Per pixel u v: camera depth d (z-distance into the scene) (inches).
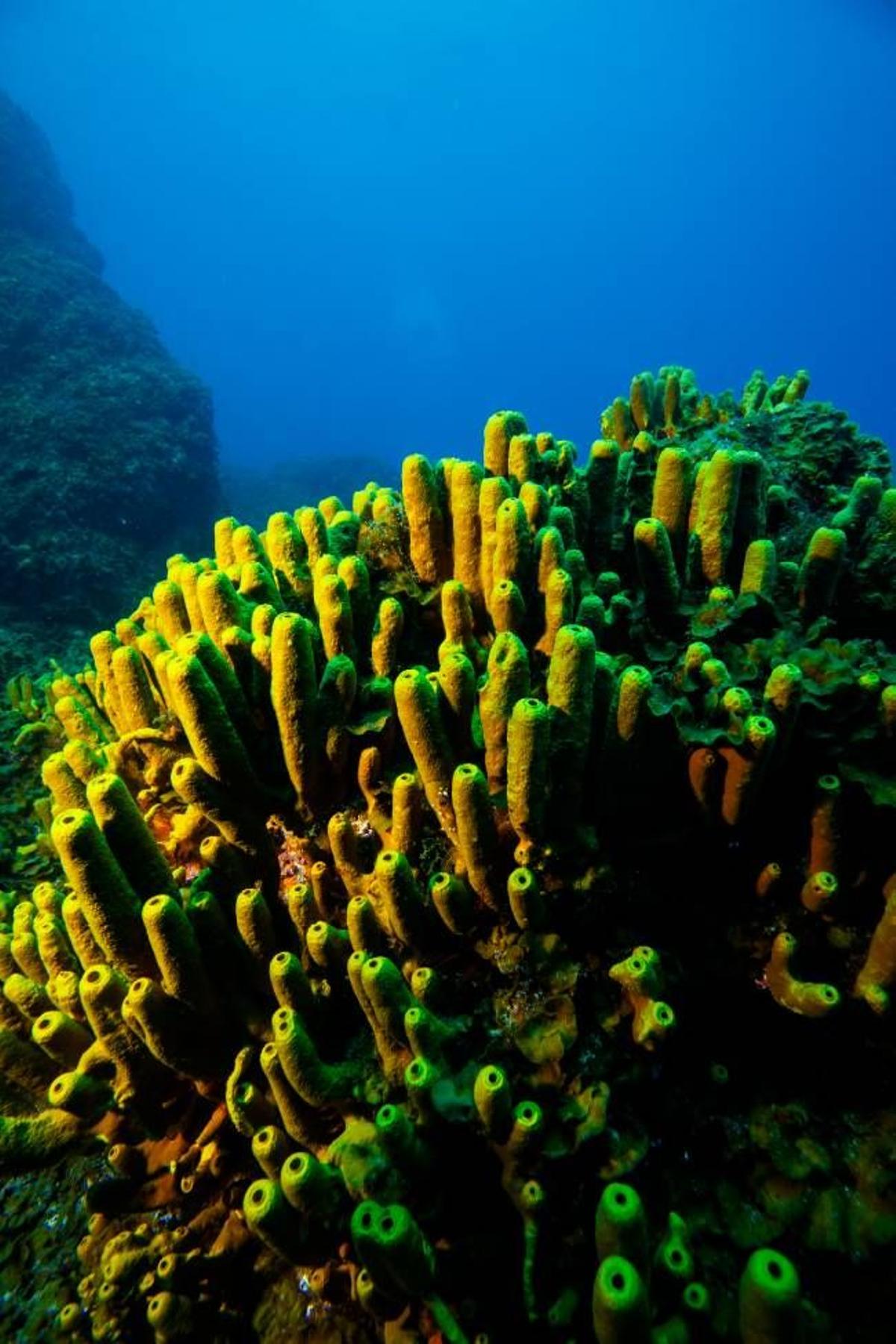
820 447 165.2
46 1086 97.0
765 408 206.2
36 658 402.0
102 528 625.9
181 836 112.7
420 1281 64.5
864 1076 84.0
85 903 80.7
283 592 133.0
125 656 109.8
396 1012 76.1
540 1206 70.1
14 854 163.6
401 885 82.7
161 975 88.0
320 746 101.3
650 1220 75.5
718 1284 70.1
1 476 592.7
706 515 113.6
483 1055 80.8
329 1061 87.1
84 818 77.6
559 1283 71.6
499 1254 75.7
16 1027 100.0
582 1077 79.3
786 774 93.5
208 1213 89.5
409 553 133.9
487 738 89.7
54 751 194.2
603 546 129.6
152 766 115.0
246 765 96.3
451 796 89.2
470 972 88.9
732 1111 83.6
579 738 83.4
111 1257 84.4
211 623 110.7
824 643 99.6
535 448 132.6
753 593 110.5
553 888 90.0
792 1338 52.3
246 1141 91.7
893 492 119.3
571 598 103.1
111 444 682.2
